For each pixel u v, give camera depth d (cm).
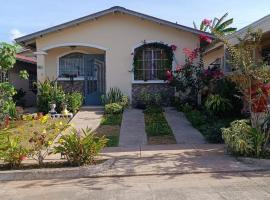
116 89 1869
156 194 720
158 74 1858
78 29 1869
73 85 1958
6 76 1959
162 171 876
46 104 1728
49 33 1858
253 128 982
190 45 1839
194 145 1148
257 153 951
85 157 925
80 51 1958
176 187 759
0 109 1410
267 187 744
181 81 1750
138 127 1432
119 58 1872
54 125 1005
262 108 1034
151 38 1855
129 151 1084
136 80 1864
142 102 1830
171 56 1841
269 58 1416
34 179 869
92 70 1962
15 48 1320
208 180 803
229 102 1467
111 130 1389
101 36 1870
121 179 837
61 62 1969
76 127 1445
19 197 737
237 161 945
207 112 1533
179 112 1694
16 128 1319
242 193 709
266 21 1287
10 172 874
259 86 1023
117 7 1809
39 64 1869
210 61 2295
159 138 1256
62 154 930
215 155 1014
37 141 940
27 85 2366
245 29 1347
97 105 1933
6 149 925
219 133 1180
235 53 1038
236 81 1062
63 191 764
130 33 1862
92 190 762
